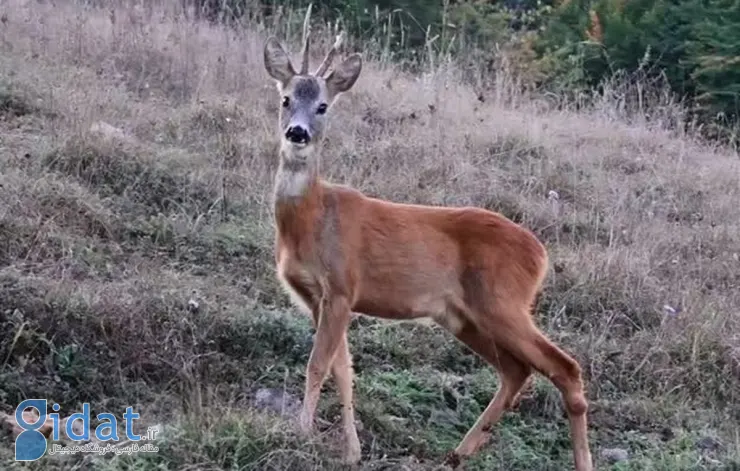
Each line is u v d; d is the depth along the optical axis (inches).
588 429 273.3
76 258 286.4
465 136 430.0
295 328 276.2
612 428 276.5
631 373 294.7
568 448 266.8
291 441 226.4
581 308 317.4
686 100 577.9
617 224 371.6
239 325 272.1
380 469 235.6
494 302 245.4
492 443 258.1
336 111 442.3
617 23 587.8
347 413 239.6
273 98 449.4
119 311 258.8
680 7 586.9
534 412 275.6
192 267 299.7
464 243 247.9
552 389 276.4
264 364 267.4
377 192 361.4
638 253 346.3
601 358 295.0
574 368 244.8
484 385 278.4
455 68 516.4
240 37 516.7
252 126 407.2
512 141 432.1
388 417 255.0
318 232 240.4
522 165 415.8
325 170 375.6
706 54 567.2
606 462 259.9
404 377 273.9
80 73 422.6
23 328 247.3
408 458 242.2
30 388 238.8
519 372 253.1
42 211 301.0
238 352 269.4
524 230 252.2
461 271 247.9
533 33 629.0
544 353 245.0
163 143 374.6
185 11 544.1
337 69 251.3
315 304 247.3
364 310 248.1
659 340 304.7
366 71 494.9
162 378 254.7
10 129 355.3
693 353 298.4
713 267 356.8
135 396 246.4
